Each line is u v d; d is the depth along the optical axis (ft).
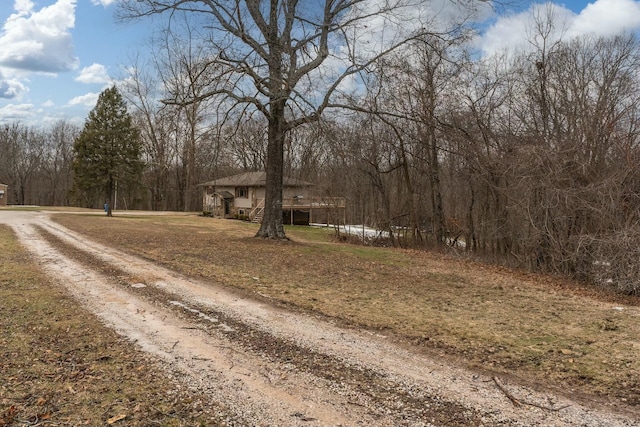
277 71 48.42
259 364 15.23
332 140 45.75
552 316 23.18
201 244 49.85
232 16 47.21
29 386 12.74
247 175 135.74
